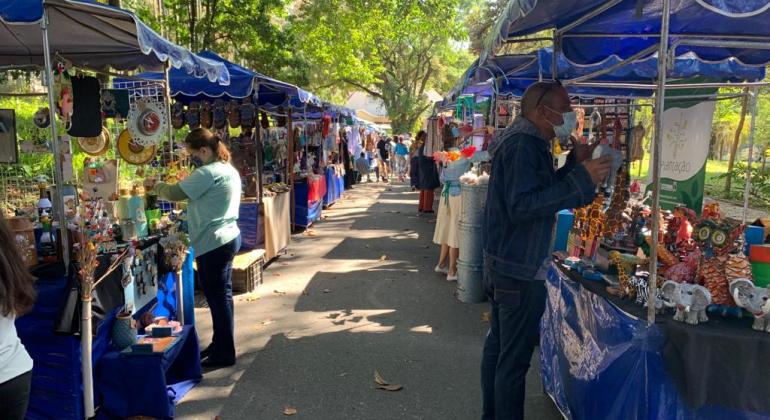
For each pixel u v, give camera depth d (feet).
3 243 6.52
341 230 34.50
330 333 16.24
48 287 9.71
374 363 14.07
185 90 23.67
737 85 14.84
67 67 14.24
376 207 45.85
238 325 16.97
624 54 12.25
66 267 10.04
